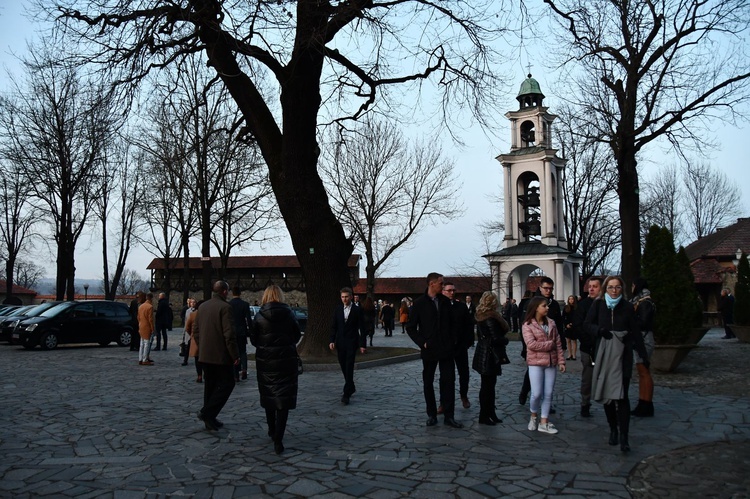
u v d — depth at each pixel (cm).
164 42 1329
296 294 7188
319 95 1628
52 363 1672
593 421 837
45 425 813
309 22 1434
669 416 847
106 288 4097
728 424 791
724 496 501
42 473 580
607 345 673
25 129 2919
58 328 2139
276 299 692
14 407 958
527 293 2128
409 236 3991
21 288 7606
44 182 3019
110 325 2267
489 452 658
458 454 649
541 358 768
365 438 731
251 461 623
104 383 1258
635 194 1638
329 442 710
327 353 1689
